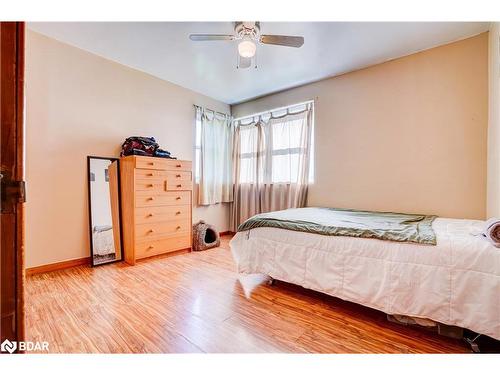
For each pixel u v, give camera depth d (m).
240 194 4.43
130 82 3.14
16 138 0.67
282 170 3.86
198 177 4.04
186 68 3.18
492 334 1.27
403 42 2.53
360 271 1.70
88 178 2.74
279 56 2.83
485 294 1.30
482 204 2.39
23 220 0.69
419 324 1.53
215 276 2.46
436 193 2.63
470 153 2.45
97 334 1.49
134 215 2.73
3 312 0.67
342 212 2.80
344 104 3.29
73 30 2.37
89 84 2.77
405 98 2.81
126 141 2.94
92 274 2.46
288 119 3.80
